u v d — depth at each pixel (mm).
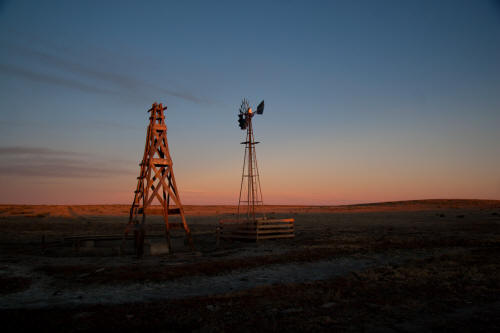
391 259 15398
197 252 18438
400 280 10812
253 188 27516
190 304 8367
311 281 11125
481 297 8578
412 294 9039
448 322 6754
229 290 10117
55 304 8609
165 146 19766
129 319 7199
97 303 8672
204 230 34719
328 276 12039
